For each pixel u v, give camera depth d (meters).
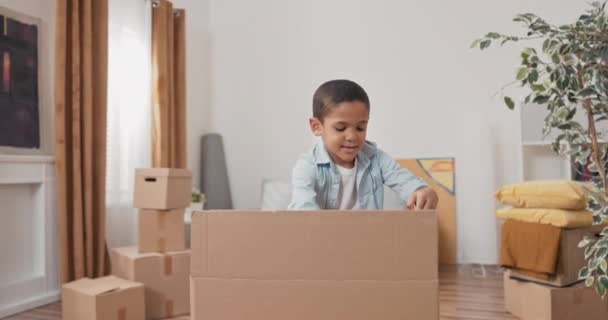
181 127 3.85
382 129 4.03
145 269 2.33
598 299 2.02
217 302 0.76
